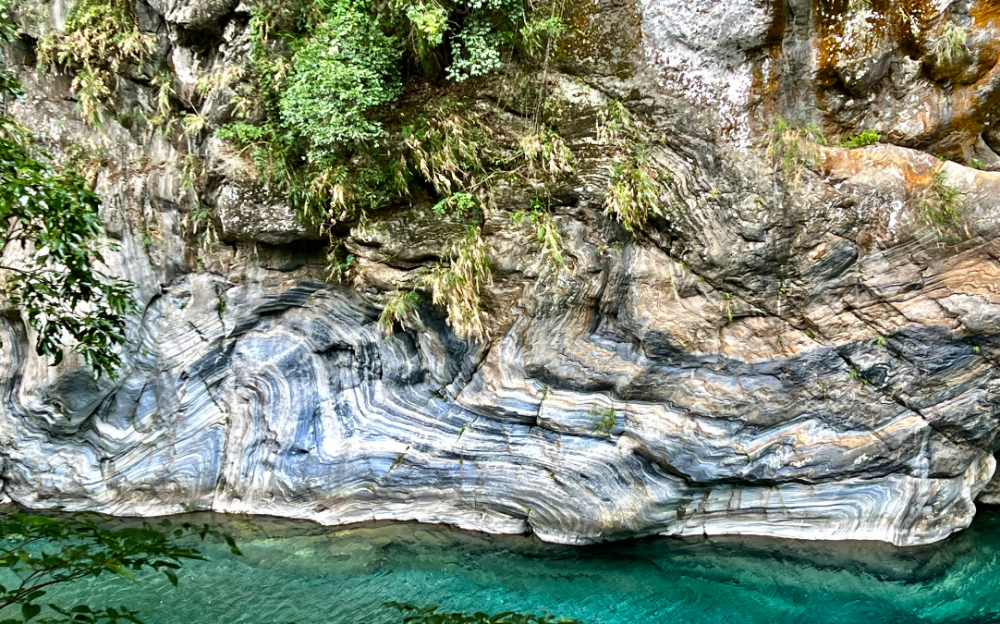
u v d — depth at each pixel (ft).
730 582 21.65
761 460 22.33
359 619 19.90
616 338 22.29
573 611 20.44
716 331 21.59
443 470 24.26
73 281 14.12
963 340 20.24
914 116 19.52
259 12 21.62
